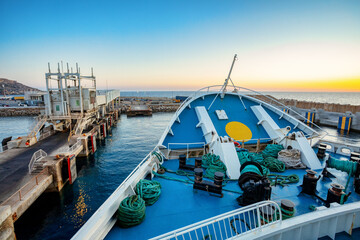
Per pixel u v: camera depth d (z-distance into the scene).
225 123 12.21
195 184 6.77
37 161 15.56
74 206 13.92
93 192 15.91
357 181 6.67
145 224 5.24
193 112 12.86
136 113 64.88
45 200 14.59
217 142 9.09
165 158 9.77
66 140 23.39
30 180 13.16
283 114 13.01
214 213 5.68
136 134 38.59
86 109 29.64
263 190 5.51
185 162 8.69
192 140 10.90
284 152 9.05
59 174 15.55
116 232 4.97
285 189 6.92
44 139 23.92
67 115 26.95
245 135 11.53
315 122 46.25
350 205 4.66
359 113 37.62
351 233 4.49
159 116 65.06
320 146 10.07
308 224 4.27
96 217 4.57
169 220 5.39
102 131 34.12
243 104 13.95
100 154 25.86
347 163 6.95
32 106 67.12
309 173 6.49
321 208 4.69
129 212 5.02
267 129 11.85
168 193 6.71
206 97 14.36
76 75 27.03
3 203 10.23
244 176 6.39
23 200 10.86
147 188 6.29
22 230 11.49
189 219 5.43
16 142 20.38
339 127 40.50
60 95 27.17
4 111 59.25
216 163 8.20
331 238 4.45
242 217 5.43
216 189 6.45
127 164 22.33
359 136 34.94
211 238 4.65
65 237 11.06
